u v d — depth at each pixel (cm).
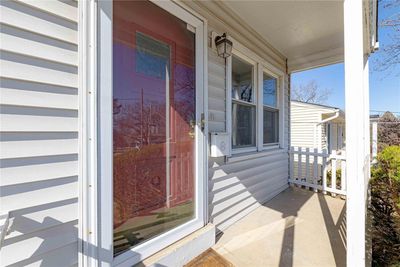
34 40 117
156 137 193
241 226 284
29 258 114
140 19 178
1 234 89
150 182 187
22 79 113
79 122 134
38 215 118
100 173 143
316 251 224
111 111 150
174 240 198
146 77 185
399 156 457
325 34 342
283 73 443
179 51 212
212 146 251
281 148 442
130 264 163
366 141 364
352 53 147
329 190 420
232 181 294
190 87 224
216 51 264
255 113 358
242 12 279
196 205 225
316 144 920
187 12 215
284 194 428
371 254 205
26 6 114
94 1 139
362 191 148
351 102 148
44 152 120
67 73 129
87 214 136
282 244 237
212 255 213
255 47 343
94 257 139
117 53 163
